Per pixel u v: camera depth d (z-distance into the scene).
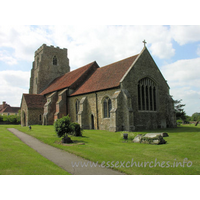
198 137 18.20
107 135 20.58
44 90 47.00
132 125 23.50
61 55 52.97
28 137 18.67
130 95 25.02
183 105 51.47
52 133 21.47
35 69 53.78
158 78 29.38
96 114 28.03
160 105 29.22
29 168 8.36
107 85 26.80
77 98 32.19
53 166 8.84
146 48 28.58
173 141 16.05
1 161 9.34
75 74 39.28
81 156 10.81
